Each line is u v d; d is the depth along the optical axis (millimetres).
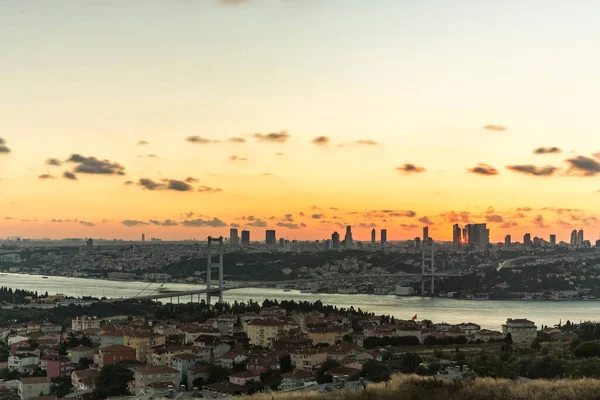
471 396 89250
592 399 86250
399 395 90812
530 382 95000
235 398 99188
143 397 173250
